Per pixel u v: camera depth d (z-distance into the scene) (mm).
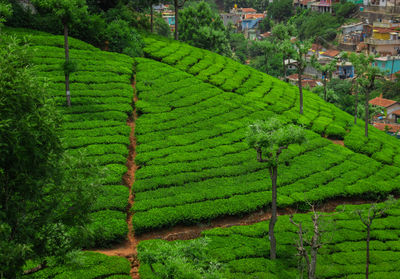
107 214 30906
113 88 50844
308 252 29906
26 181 16172
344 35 139125
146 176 36500
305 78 115812
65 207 18797
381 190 39469
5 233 15344
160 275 19297
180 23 101625
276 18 189000
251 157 41375
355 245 31547
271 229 28656
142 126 44719
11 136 15195
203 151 41438
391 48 120875
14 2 58656
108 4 73688
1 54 16906
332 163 43156
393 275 28109
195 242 21516
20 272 16703
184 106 50344
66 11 41875
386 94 104750
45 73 49094
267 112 51906
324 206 37406
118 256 27328
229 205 33969
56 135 17688
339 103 93312
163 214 31781
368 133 54844
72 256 18406
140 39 66875
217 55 71688
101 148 38844
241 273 26672
